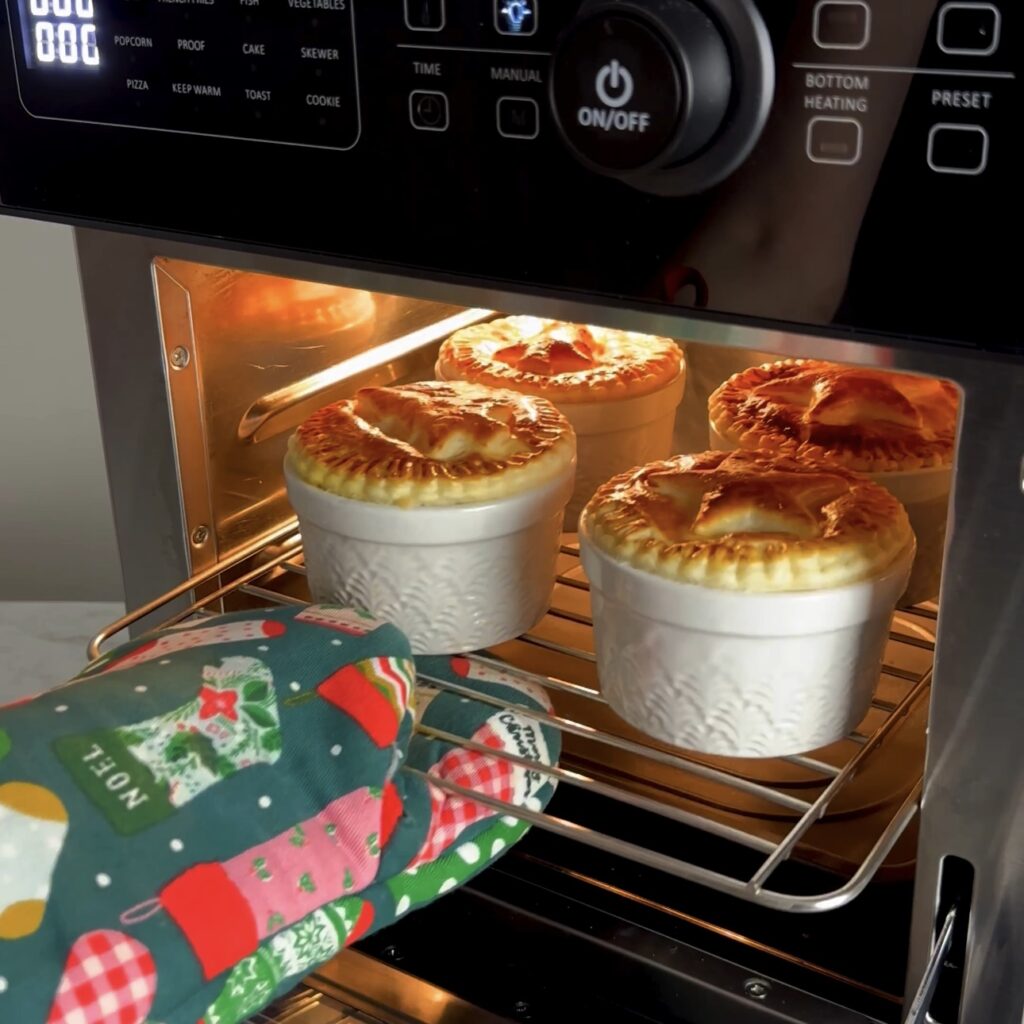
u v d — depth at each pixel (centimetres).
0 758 42
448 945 50
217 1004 42
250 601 64
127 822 42
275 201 45
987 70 32
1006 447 36
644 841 51
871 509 47
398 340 70
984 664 39
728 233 37
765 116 35
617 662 49
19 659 87
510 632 57
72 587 106
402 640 50
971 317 34
